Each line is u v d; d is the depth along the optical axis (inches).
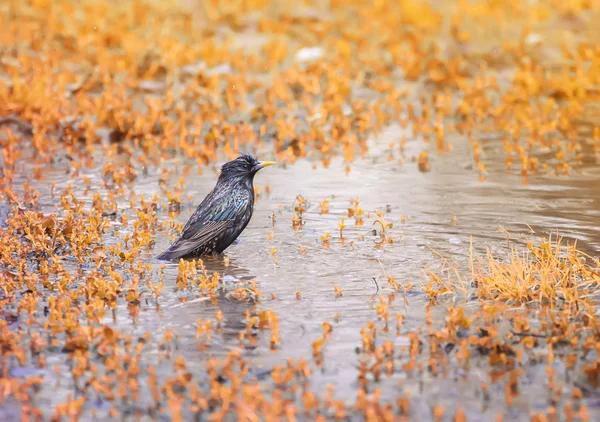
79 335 337.7
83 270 430.3
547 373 313.9
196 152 681.6
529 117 778.8
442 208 545.6
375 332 344.8
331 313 373.7
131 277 421.4
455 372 315.6
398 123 798.5
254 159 477.4
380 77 930.7
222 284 413.1
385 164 665.6
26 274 416.8
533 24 1149.7
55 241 465.4
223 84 880.3
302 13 1179.9
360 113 794.2
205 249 460.1
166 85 869.2
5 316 368.8
